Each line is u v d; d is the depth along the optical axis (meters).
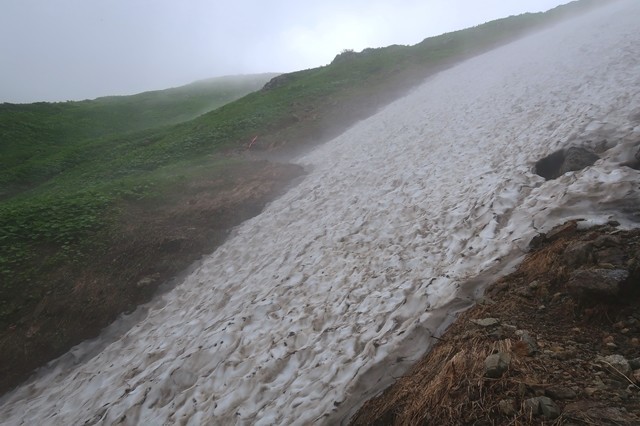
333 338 6.84
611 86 13.59
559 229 6.93
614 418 3.27
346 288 8.52
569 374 3.92
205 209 16.98
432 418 3.96
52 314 11.84
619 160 8.55
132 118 58.34
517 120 14.85
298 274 9.98
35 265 13.43
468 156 13.55
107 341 11.11
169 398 6.98
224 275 12.15
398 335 6.02
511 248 7.28
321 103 32.72
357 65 42.19
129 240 14.78
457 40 45.28
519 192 9.30
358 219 12.07
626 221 6.54
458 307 6.21
